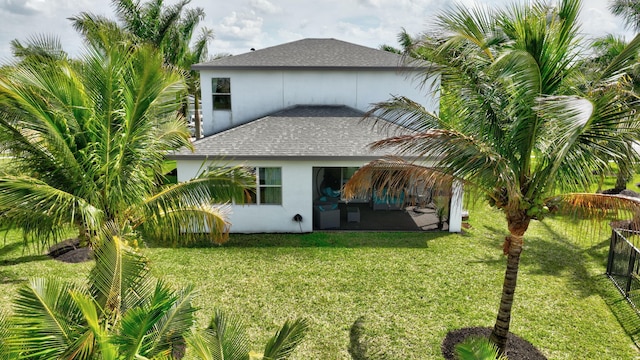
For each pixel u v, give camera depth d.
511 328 9.33
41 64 7.53
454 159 6.73
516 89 6.84
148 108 7.94
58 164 7.57
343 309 10.09
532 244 14.65
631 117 6.15
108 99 7.56
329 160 14.85
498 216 18.12
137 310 4.72
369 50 22.58
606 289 11.20
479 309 10.13
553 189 7.39
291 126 17.44
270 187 15.48
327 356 8.32
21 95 6.72
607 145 6.34
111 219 8.11
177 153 14.54
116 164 7.73
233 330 6.18
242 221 15.69
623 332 9.21
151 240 14.42
